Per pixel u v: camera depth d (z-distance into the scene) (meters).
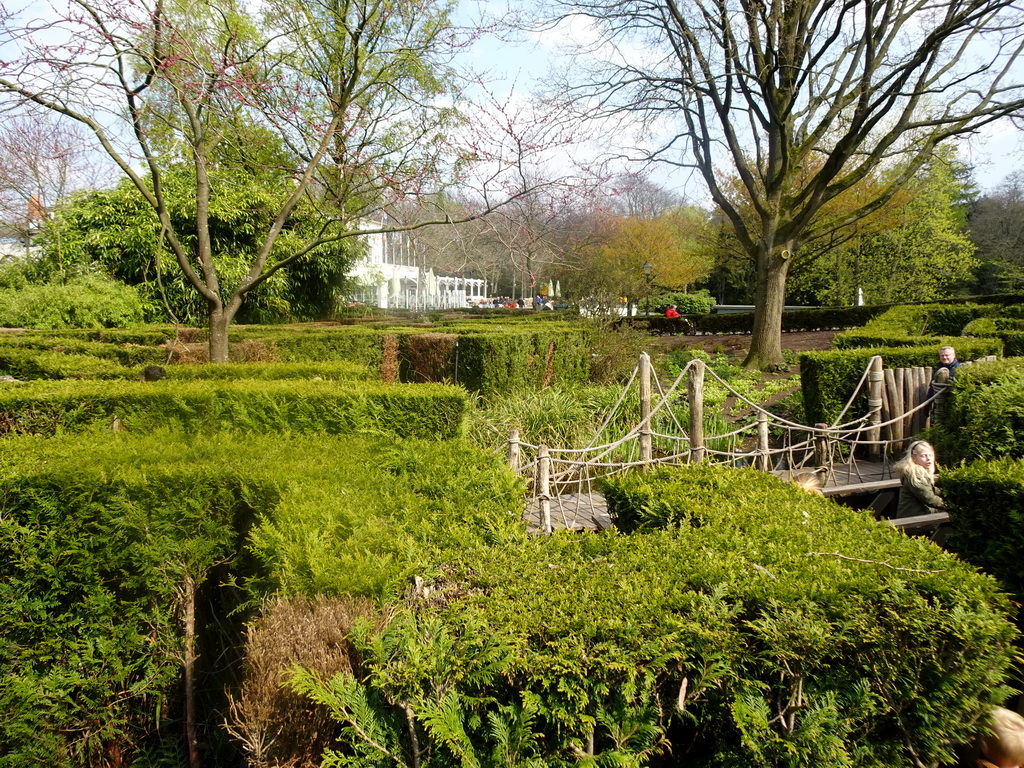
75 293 15.38
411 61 8.46
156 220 17.20
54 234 17.78
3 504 2.88
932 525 5.55
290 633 2.03
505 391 10.52
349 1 8.16
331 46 8.37
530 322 18.30
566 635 1.90
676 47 14.79
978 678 2.06
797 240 15.70
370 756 1.77
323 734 1.92
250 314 19.12
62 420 4.73
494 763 1.70
